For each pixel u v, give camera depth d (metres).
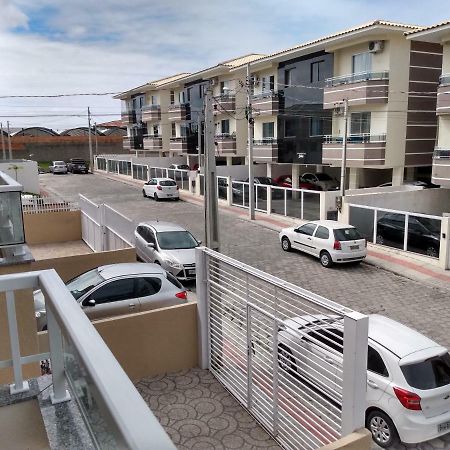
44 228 18.42
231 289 7.57
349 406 4.45
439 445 6.25
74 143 63.50
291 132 31.58
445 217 15.52
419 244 16.72
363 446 4.28
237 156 38.09
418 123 26.89
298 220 22.78
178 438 5.75
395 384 6.05
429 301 12.59
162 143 50.47
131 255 12.39
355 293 13.28
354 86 26.25
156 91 50.53
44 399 2.75
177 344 7.38
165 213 26.25
